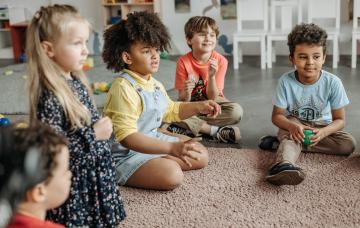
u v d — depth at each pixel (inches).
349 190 69.0
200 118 95.0
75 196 53.1
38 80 51.1
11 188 26.2
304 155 81.2
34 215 36.8
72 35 51.2
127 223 62.4
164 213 64.7
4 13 190.1
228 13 174.7
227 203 66.7
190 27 90.5
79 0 189.8
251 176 74.4
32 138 32.1
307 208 64.7
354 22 150.4
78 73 55.1
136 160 72.0
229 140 90.0
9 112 112.9
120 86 67.5
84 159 53.2
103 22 187.0
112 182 56.8
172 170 69.9
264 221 62.0
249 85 133.9
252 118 103.8
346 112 104.9
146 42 66.1
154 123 71.9
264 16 159.5
